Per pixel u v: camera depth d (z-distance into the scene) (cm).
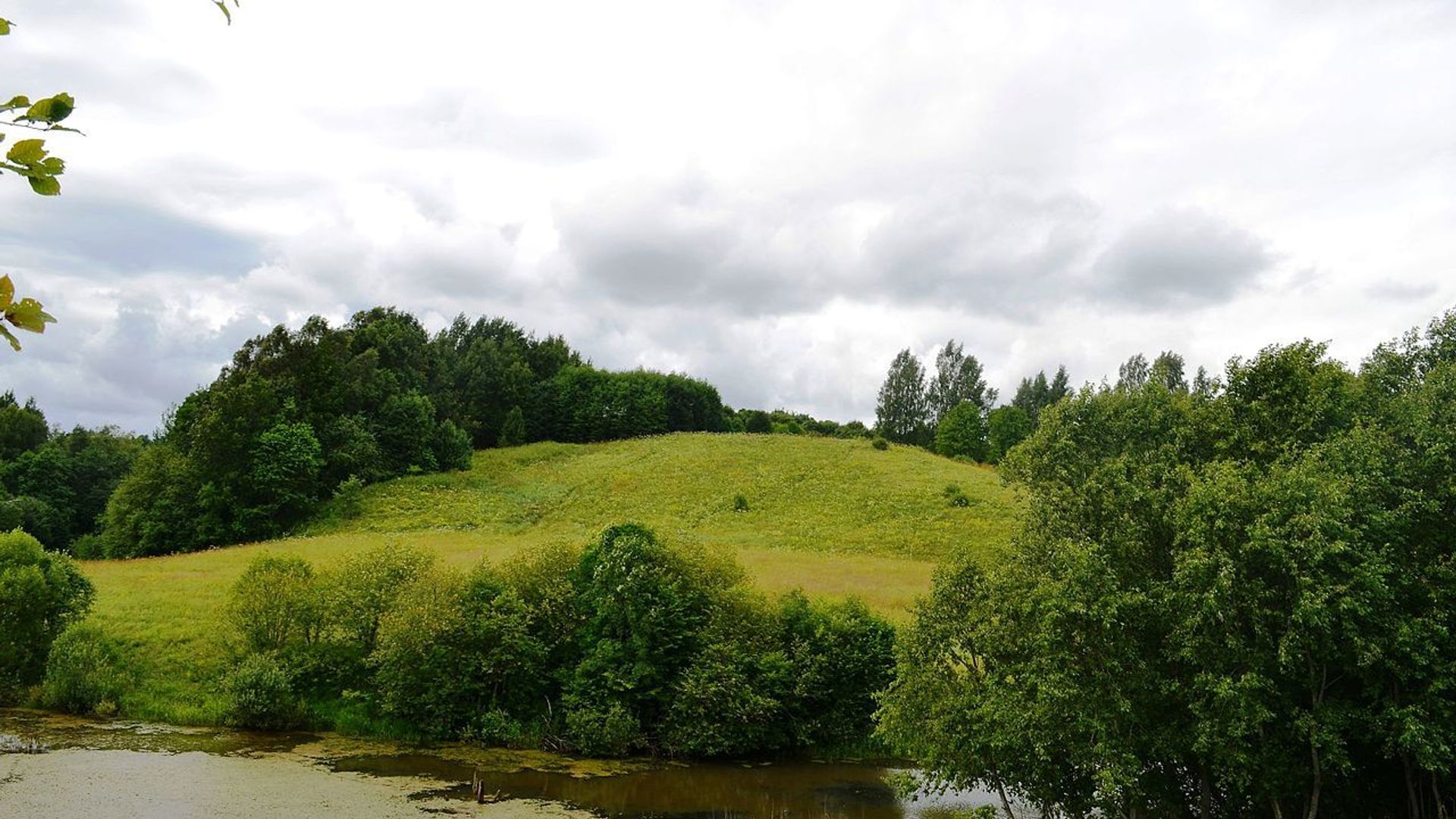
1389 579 1916
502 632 3453
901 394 14862
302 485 7362
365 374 9244
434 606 3409
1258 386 2667
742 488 8525
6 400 12638
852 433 16025
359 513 7350
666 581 3566
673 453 10294
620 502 8106
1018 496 3127
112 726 3219
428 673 3391
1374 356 2834
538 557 3828
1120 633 2005
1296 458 2347
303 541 6125
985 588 2355
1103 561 2039
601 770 3086
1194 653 1920
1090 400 3094
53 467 9162
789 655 3544
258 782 2670
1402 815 2158
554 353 14362
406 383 10431
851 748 3453
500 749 3275
